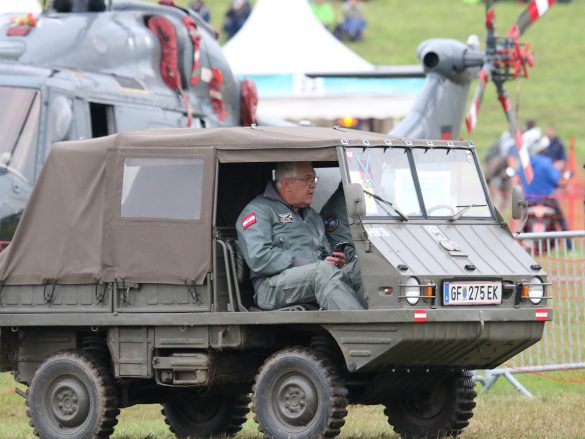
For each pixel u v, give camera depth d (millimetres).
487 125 164250
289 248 33594
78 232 35000
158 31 56375
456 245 32469
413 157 33594
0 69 51188
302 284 32250
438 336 30734
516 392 48906
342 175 31828
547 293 32719
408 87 93250
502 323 31641
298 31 95375
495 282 31812
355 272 33188
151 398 37156
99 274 34406
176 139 33844
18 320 35438
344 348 31156
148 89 54531
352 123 104062
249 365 34688
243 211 33688
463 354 32031
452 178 34094
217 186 33594
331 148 32156
